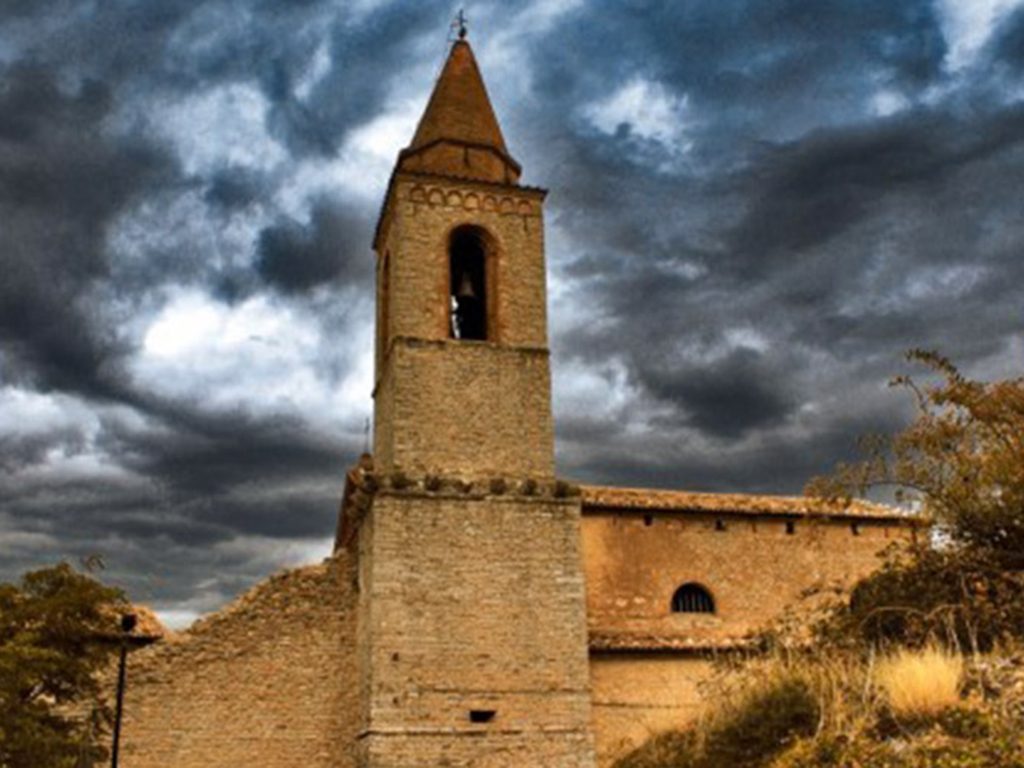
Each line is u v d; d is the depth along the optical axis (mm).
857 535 30703
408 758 21938
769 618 28141
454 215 27656
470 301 28500
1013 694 10484
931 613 14445
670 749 14375
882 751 10070
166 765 24094
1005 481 17078
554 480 25375
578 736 23094
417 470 24672
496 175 29281
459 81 30391
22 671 18719
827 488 19109
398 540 23547
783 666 13797
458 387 25719
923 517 18125
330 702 25469
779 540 30188
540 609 23922
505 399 25938
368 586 24062
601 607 27844
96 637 21219
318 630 26000
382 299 29625
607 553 28625
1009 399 18062
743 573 29422
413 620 23016
